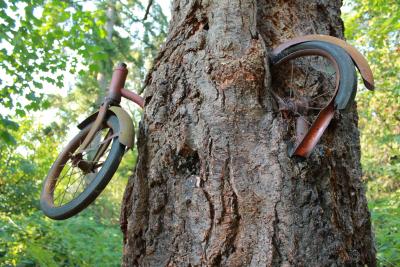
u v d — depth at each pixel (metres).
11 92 4.62
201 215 1.44
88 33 5.24
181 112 1.58
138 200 1.60
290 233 1.38
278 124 1.50
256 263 1.36
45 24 4.95
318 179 1.47
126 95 2.01
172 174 1.54
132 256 1.57
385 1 5.47
